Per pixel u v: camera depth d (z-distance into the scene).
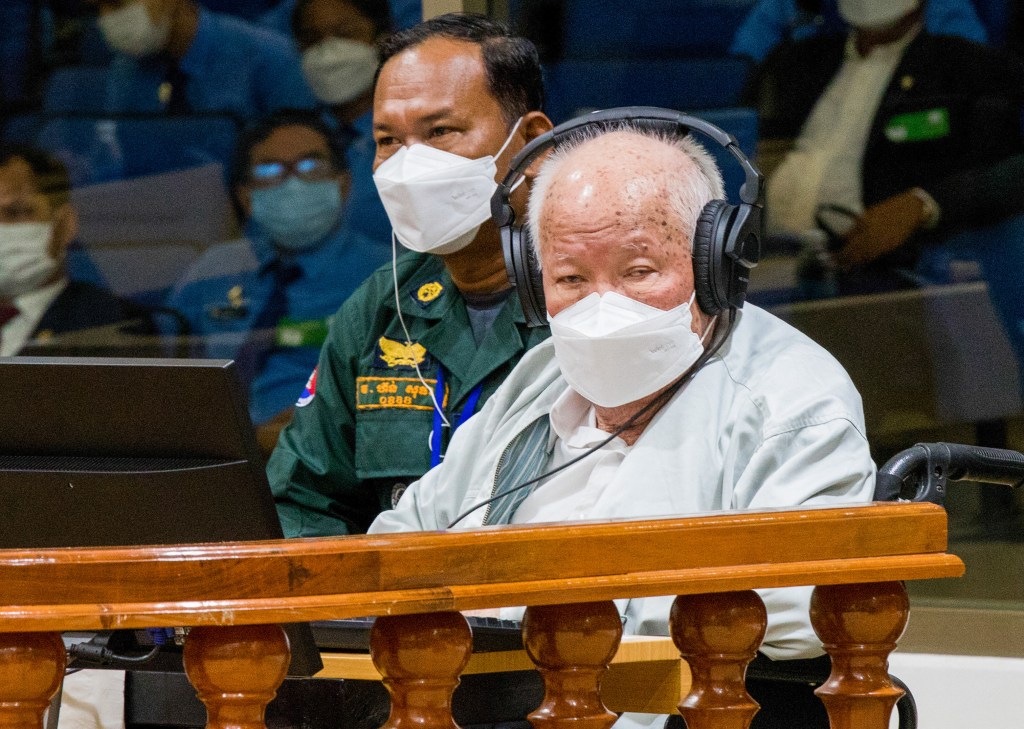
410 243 8.73
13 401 4.93
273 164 13.55
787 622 6.04
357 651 5.84
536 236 7.11
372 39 13.51
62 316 14.05
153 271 13.89
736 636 4.55
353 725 5.97
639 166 6.80
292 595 4.10
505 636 5.61
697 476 6.69
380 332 9.22
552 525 4.43
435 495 7.82
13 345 14.00
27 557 4.04
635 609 6.80
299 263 13.59
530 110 8.91
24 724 4.14
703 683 4.59
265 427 13.39
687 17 12.28
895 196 11.81
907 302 11.83
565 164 6.95
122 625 4.01
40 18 13.99
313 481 9.38
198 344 13.81
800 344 7.08
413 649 4.27
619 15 12.40
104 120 13.96
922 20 11.65
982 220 11.65
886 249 11.84
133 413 4.86
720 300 6.78
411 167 8.55
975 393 11.79
